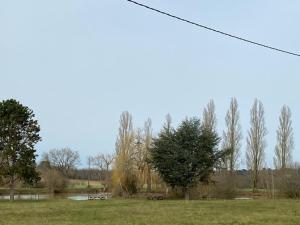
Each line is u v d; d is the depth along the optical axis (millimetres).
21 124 54625
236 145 72500
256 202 42625
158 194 61250
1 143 54156
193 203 42312
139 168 66875
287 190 53938
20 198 63875
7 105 53938
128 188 64812
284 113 72812
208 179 55406
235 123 72938
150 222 25703
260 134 72750
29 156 54469
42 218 28828
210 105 72938
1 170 53188
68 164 130500
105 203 44219
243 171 72750
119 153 68000
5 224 25203
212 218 27703
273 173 62562
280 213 30859
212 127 70500
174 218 27938
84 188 99438
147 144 69125
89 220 27281
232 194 55406
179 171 53281
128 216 29609
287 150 72000
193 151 54219
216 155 55000
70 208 37406
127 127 70938
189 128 54375
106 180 84688
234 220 26312
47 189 90062
